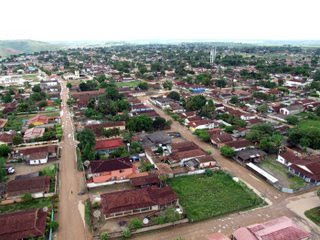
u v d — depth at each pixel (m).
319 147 92.62
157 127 114.25
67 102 153.25
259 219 59.66
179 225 57.69
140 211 61.47
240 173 79.88
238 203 64.94
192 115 128.25
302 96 167.00
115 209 59.34
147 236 54.56
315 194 69.19
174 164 83.88
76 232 55.72
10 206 64.12
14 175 78.56
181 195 68.25
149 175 74.50
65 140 104.00
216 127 115.31
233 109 137.75
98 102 143.50
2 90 187.50
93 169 74.50
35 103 154.62
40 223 55.12
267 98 156.25
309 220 59.16
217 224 58.09
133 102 148.88
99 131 105.31
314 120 125.00
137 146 92.31
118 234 54.38
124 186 72.75
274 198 67.44
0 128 114.00
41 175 76.62
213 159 83.69
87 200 65.44
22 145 98.25
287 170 80.94
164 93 179.88
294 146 97.31
